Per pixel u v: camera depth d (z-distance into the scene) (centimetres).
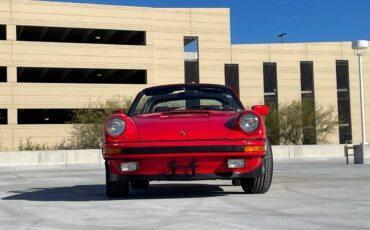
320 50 6041
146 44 5344
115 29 5259
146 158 636
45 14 5028
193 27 5612
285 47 5934
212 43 5684
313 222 501
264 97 5844
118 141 648
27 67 4956
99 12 5209
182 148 631
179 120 675
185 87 803
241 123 648
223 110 752
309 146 3369
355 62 6128
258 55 5838
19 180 1296
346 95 6100
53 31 5353
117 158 645
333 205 611
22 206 669
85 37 5572
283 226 482
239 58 5775
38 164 2988
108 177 681
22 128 4825
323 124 4859
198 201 665
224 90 798
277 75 5900
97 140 4256
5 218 573
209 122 666
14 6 4928
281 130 4691
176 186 930
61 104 4962
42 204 685
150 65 5319
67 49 5038
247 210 580
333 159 3180
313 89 6006
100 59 5141
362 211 566
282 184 890
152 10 5422
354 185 858
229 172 643
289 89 5925
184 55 5594
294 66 5950
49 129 4891
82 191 875
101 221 534
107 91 5094
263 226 484
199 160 636
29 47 4931
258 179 714
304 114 4691
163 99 788
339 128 6047
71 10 5112
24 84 4875
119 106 4394
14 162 2961
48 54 4981
